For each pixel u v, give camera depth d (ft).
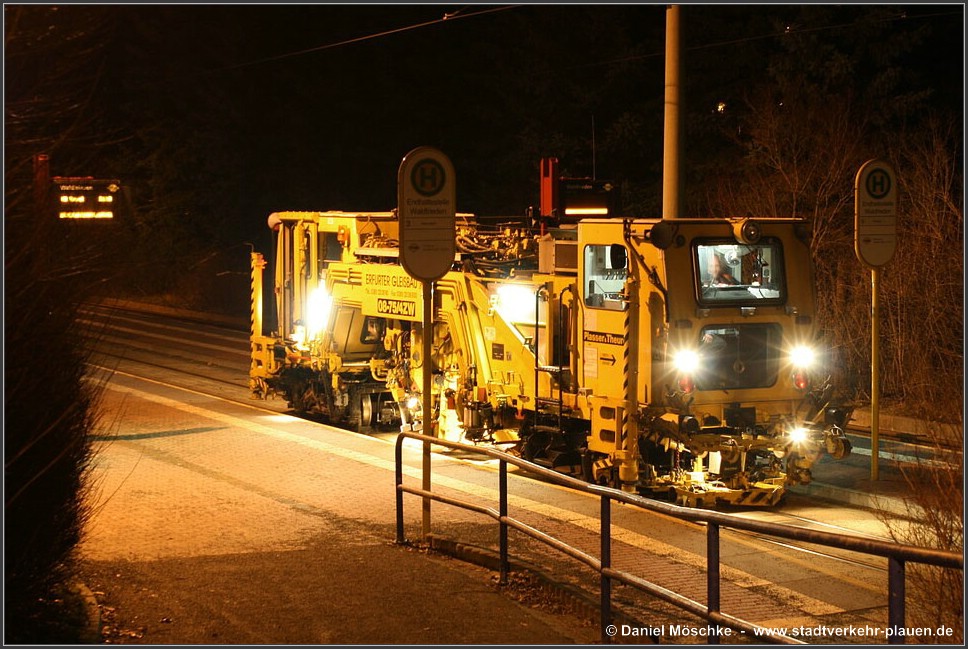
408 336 56.08
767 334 42.96
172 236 139.13
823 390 43.75
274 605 26.61
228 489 40.29
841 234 71.10
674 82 51.88
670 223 40.68
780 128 74.49
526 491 40.86
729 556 32.37
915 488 27.63
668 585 29.07
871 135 82.94
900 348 59.52
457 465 46.11
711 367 41.91
